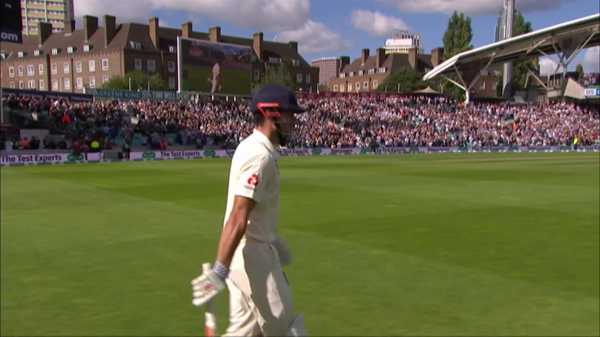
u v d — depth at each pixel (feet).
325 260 22.68
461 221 32.71
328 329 14.69
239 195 8.04
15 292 18.03
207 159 108.06
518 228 30.32
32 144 95.40
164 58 264.93
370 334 14.32
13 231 29.14
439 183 57.47
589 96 176.45
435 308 16.46
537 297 17.56
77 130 106.22
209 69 137.18
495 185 55.21
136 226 30.71
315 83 334.24
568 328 14.78
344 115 155.02
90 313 15.96
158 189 50.26
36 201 41.65
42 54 281.54
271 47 322.55
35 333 14.35
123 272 20.68
